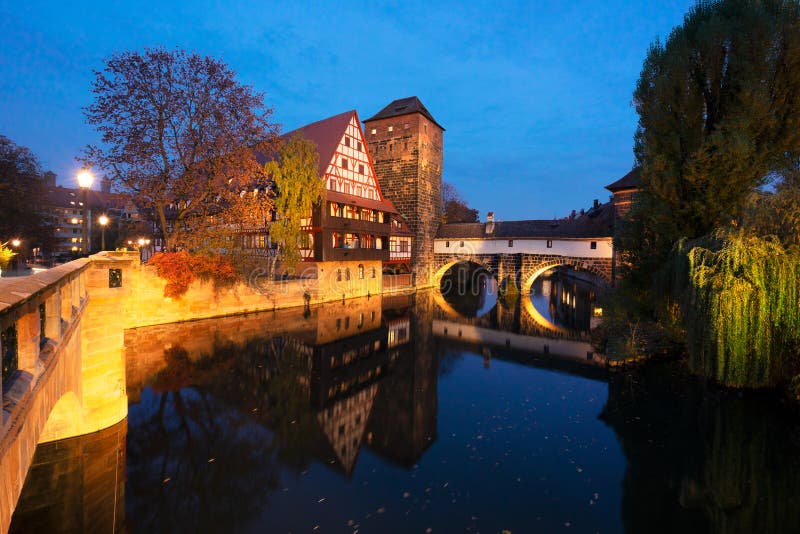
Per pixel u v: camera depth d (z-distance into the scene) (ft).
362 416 37.63
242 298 81.41
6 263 49.83
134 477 26.40
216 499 24.07
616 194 100.78
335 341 67.00
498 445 31.14
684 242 41.37
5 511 10.43
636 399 39.86
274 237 84.74
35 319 13.57
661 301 45.83
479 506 23.30
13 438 10.50
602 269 113.19
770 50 41.39
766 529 21.36
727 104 43.78
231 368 50.14
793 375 32.99
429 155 143.13
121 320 30.01
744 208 36.76
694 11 48.26
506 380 48.47
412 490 25.00
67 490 24.79
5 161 96.17
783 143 40.88
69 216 211.20
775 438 30.81
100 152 66.13
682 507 22.99
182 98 69.05
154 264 68.64
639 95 50.65
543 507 23.16
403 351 63.31
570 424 34.91
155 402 39.09
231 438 32.37
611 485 25.44
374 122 144.25
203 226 74.49
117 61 64.95
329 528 21.31
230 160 73.26
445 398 42.32
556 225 128.36
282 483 25.89
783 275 32.14
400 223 133.80
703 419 34.65
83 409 27.48
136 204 74.95
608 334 65.72
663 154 46.16
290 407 39.45
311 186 85.20
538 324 86.99
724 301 33.60
